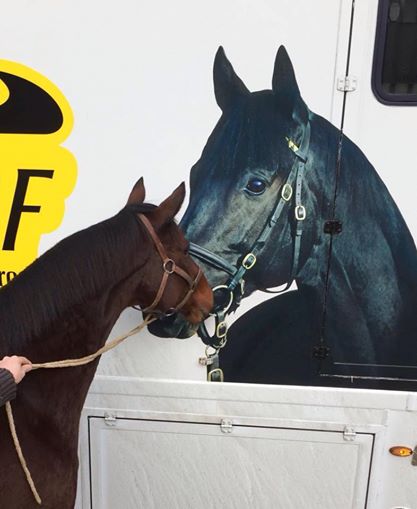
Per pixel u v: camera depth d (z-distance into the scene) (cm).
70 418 137
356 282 161
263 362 171
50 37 146
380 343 165
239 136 152
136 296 142
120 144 154
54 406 132
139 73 148
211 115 151
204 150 154
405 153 150
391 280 160
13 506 126
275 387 171
